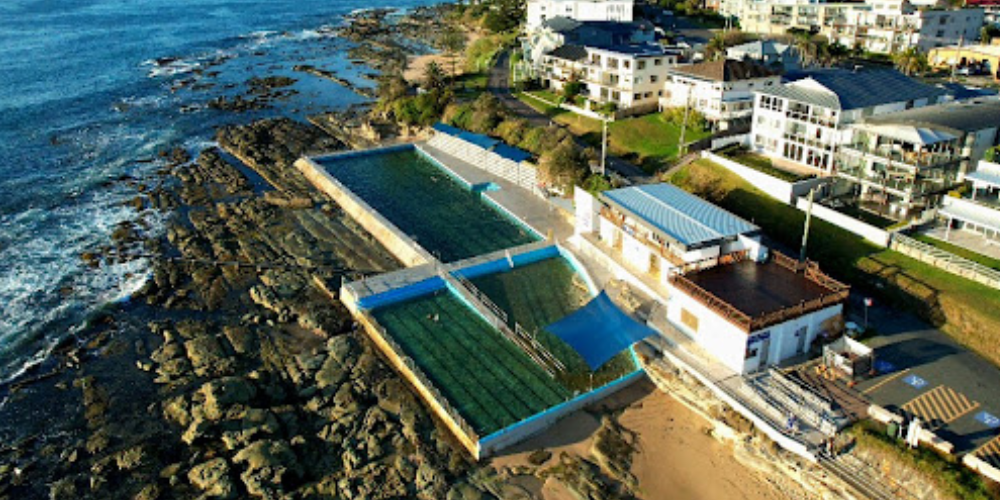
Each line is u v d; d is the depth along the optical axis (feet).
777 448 140.77
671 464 147.13
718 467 145.79
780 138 256.11
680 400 163.73
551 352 184.34
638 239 203.62
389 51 579.48
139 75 491.31
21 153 336.90
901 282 183.11
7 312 208.74
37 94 435.94
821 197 230.07
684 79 318.65
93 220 269.03
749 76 307.17
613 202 211.82
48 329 201.05
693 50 403.13
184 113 404.77
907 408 143.74
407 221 261.85
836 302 164.86
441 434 157.89
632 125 321.52
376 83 473.26
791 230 215.72
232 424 158.40
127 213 275.59
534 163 293.84
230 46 605.73
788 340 161.48
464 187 297.12
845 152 225.56
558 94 386.52
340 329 198.18
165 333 196.75
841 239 205.67
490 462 149.28
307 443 154.71
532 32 471.62
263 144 348.79
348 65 532.32
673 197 215.31
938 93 264.11
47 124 380.17
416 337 191.21
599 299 186.09
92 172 315.78
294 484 145.18
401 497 141.18
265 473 143.54
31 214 272.92
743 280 176.14
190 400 167.32
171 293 219.20
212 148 349.41
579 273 221.05
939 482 123.54
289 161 329.72
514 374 176.24
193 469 146.72
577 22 445.37
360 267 232.73
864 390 150.10
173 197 288.51
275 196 287.07
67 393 174.70
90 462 152.87
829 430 138.72
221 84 471.21
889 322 175.11
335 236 255.09
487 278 219.61
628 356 180.45
